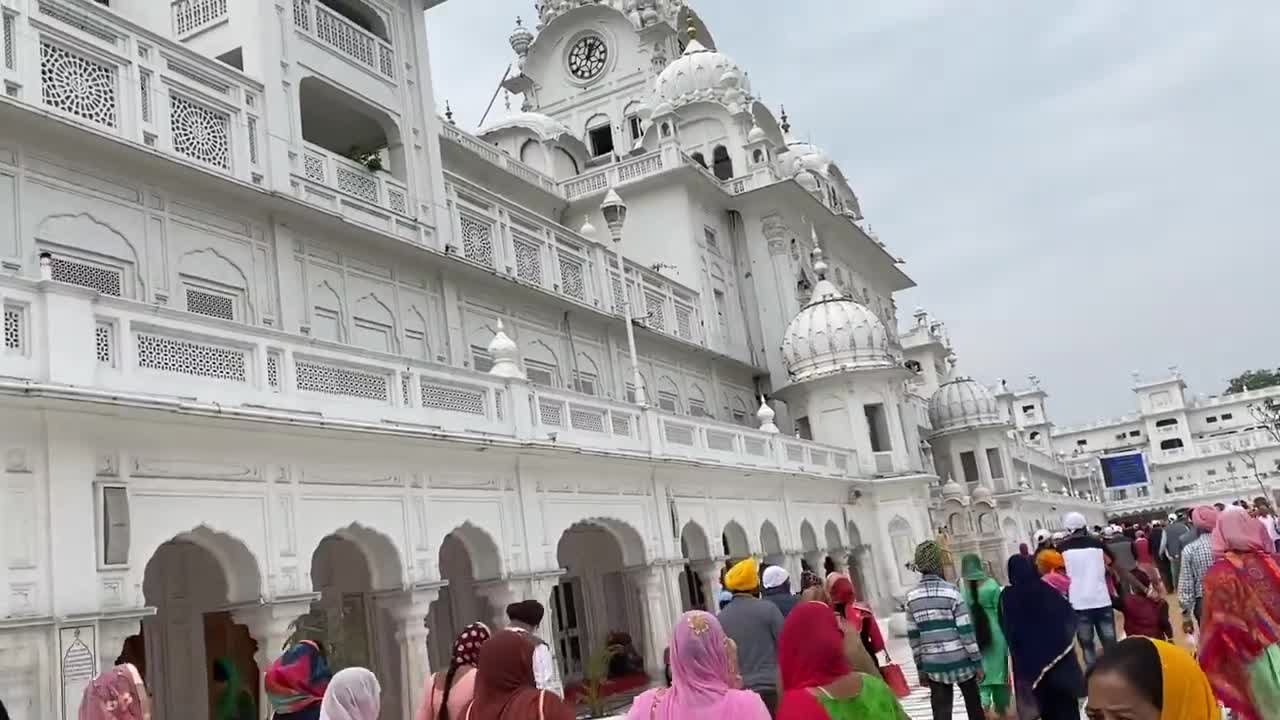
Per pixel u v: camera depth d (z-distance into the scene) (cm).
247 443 1043
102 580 880
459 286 1992
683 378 2866
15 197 1214
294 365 1117
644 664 1909
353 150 1881
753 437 2328
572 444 1577
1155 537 1994
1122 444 9538
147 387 943
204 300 1437
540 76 4206
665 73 3722
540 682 609
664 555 1825
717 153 3541
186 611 1315
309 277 1623
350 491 1170
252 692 1302
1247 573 573
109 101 1316
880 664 888
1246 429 8669
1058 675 755
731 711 403
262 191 1491
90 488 884
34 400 827
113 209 1333
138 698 690
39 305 868
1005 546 3316
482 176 2809
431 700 563
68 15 1279
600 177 3191
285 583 1061
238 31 1599
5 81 1182
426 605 1245
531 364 2198
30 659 817
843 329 3045
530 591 1439
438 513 1300
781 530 2383
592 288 2428
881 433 3048
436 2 2028
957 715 1107
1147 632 1076
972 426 4078
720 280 3219
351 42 1806
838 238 3900
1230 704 567
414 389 1291
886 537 2922
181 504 967
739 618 683
